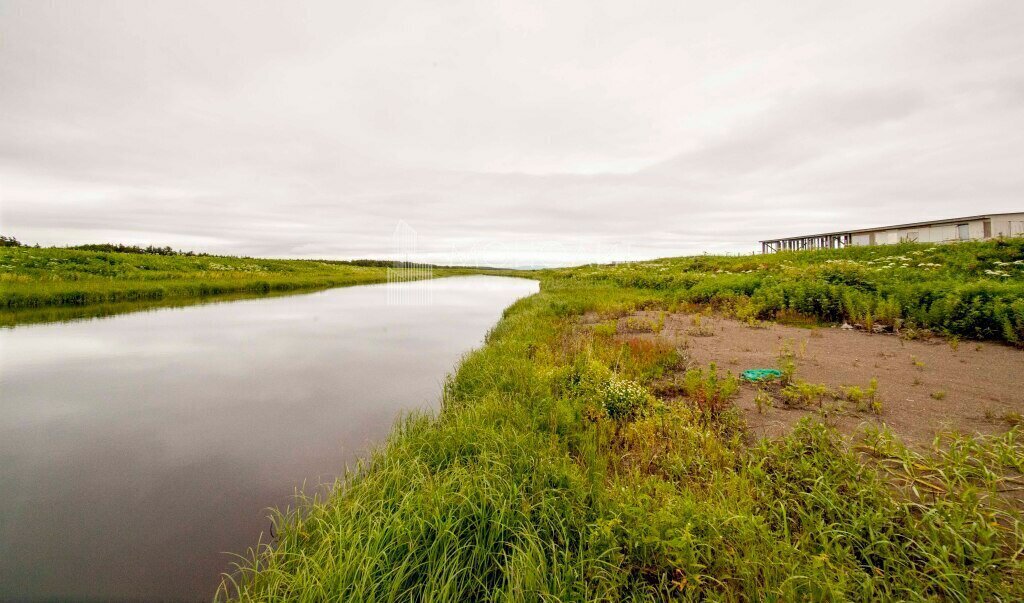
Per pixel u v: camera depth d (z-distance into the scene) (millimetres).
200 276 31172
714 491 3357
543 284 29281
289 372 8625
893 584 2451
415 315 17625
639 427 4699
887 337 8430
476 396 6203
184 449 5176
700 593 2609
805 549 2807
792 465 3580
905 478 3314
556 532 3158
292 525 3488
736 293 13766
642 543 2881
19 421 6039
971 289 8438
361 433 5633
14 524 3740
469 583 2822
